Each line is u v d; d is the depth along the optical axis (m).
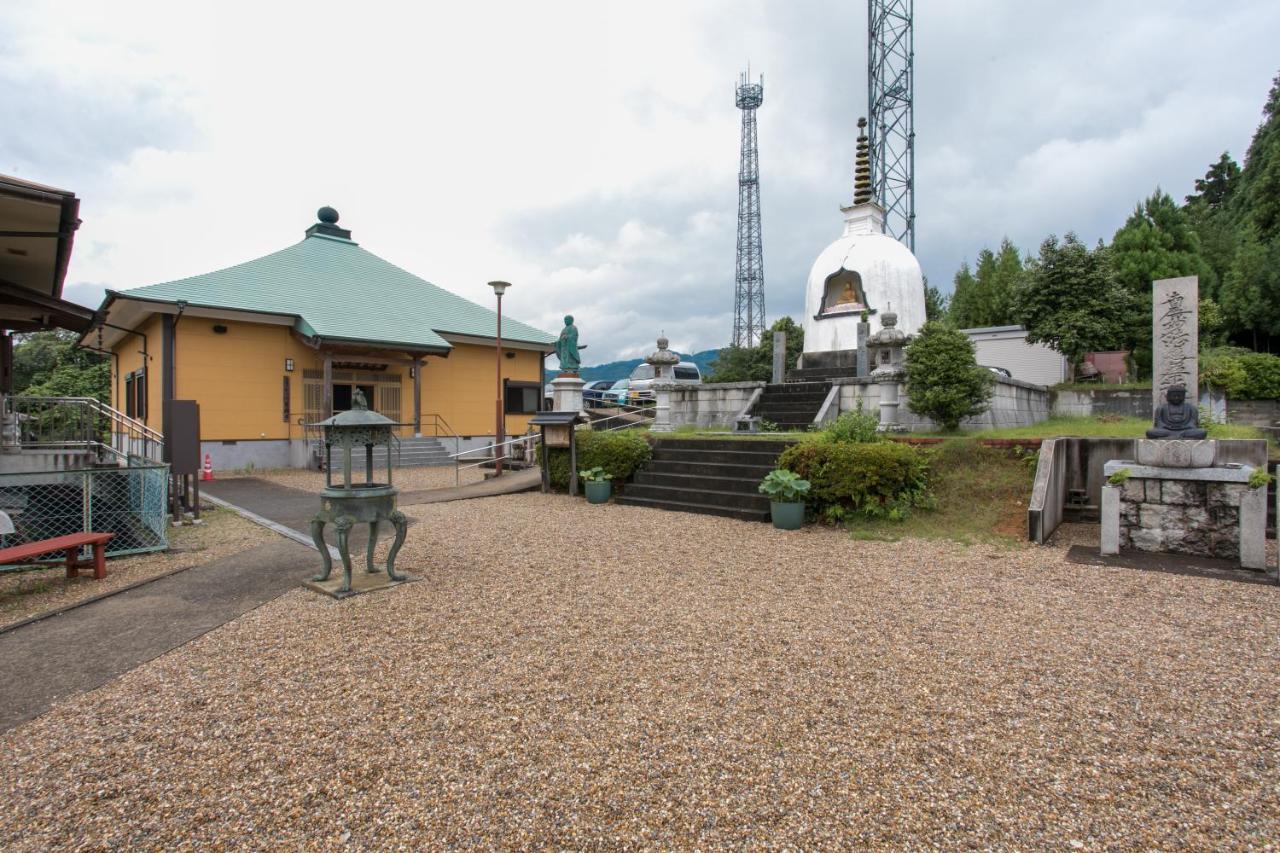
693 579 5.61
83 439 13.34
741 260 39.50
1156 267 20.81
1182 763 2.68
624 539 7.31
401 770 2.66
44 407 14.26
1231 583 5.30
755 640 4.11
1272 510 6.71
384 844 2.22
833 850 2.17
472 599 5.07
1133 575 5.55
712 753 2.77
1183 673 3.55
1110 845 2.19
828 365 16.47
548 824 2.31
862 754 2.75
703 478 9.47
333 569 6.09
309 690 3.44
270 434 16.83
